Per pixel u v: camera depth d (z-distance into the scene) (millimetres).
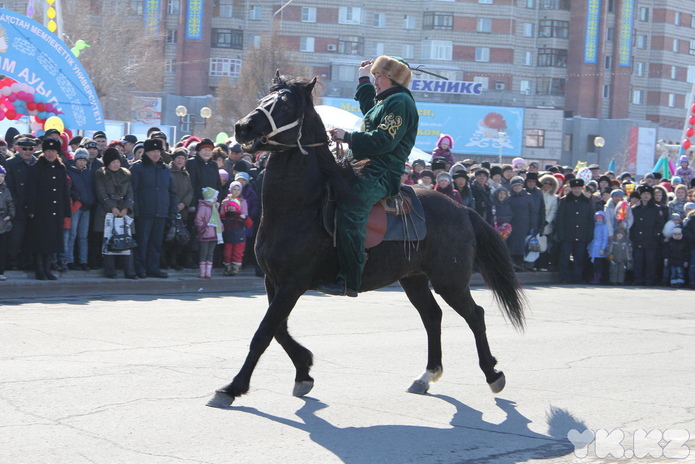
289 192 6000
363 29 68438
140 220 13094
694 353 9258
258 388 6691
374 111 6449
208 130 55438
